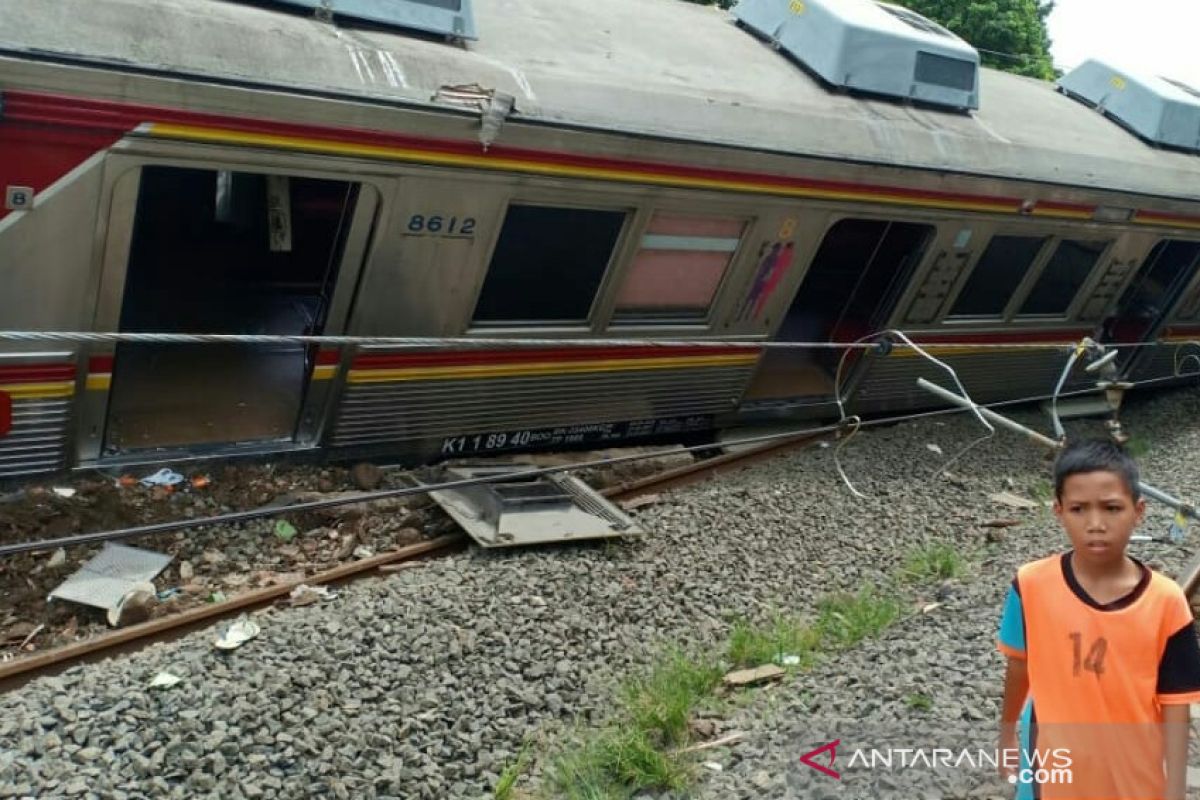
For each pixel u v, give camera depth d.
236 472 6.50
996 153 8.89
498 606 5.49
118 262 5.40
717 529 7.03
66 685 4.36
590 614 5.67
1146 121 11.19
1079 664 2.56
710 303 7.99
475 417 7.25
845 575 6.73
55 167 4.98
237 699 4.31
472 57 6.30
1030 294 10.33
